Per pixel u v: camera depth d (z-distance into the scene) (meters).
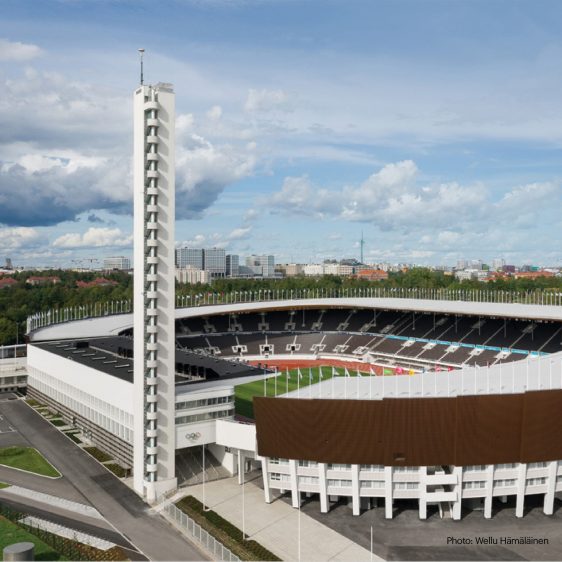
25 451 106.94
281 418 81.38
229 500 86.81
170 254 90.12
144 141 88.25
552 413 79.00
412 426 78.44
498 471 81.00
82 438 114.81
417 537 75.44
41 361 140.62
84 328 173.50
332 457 80.56
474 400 77.69
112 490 90.38
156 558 69.69
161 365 89.12
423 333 192.50
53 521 79.25
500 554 70.88
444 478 79.44
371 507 84.25
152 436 88.00
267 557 70.19
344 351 193.50
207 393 94.56
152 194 88.19
